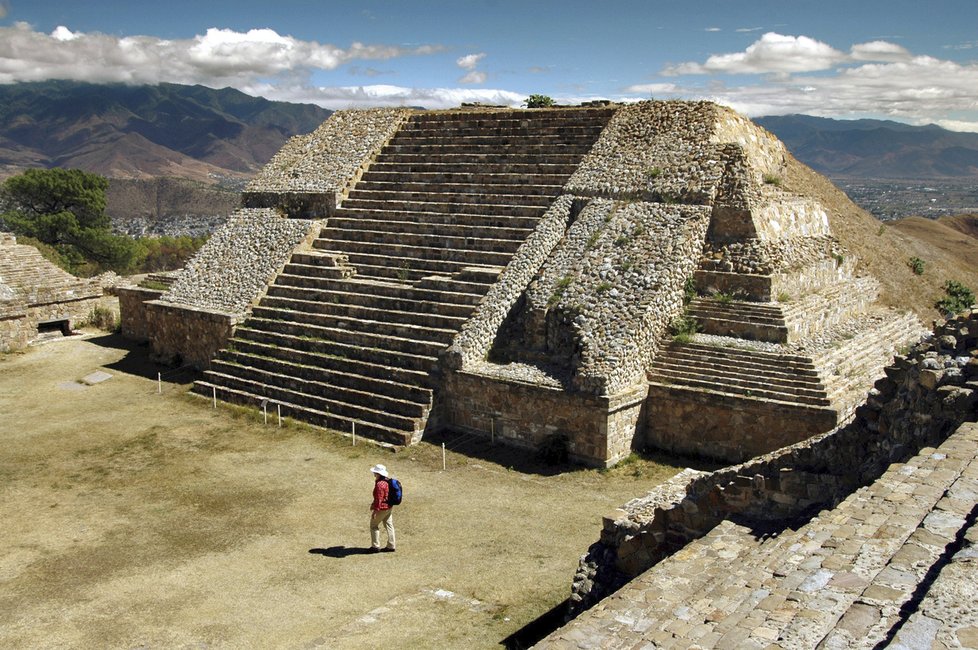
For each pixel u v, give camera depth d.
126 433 24.62
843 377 21.16
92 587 15.17
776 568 8.03
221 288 31.98
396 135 36.31
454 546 16.62
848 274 28.83
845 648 6.01
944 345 10.83
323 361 26.61
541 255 25.97
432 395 23.66
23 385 30.42
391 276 29.12
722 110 29.16
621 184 27.08
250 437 24.06
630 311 22.47
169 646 12.99
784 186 29.34
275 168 37.59
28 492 20.08
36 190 60.53
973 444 9.26
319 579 15.29
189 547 16.89
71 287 39.47
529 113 33.44
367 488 20.12
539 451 22.02
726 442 21.05
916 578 6.82
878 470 10.58
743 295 23.45
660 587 9.60
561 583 14.74
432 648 12.49
